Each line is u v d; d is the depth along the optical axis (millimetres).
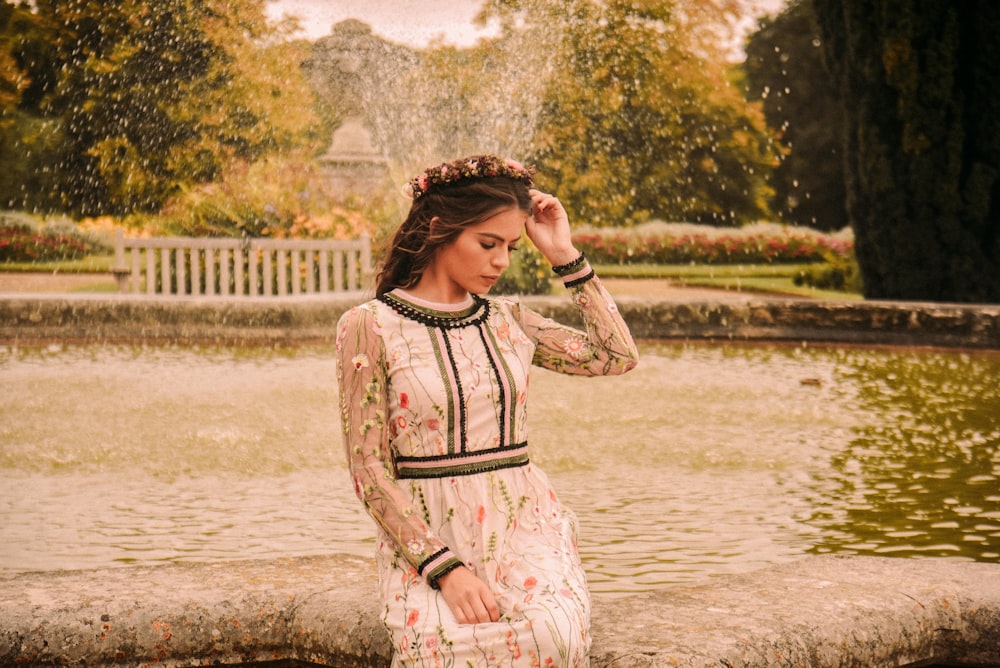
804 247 20609
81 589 2092
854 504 3574
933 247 9656
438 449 1913
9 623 1950
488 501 1909
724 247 20766
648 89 18719
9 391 5691
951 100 9375
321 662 2018
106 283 15523
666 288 16625
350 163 13570
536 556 1892
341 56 13812
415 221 2002
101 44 17438
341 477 3973
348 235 11703
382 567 1924
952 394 6082
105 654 1974
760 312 9172
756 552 2996
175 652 2008
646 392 5914
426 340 1937
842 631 1923
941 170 9508
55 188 18438
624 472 4066
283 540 3137
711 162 20562
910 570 2230
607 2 17609
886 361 7711
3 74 17188
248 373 6508
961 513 3443
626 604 2025
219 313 8688
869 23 9680
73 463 4125
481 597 1799
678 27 18328
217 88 17375
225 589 2098
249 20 17203
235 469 4066
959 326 8539
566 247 2111
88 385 5930
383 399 1919
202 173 16953
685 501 3617
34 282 15461
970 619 2057
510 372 1969
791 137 23859
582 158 18781
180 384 5961
